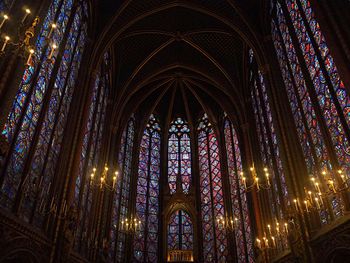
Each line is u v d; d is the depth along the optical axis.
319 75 11.78
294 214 12.84
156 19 20.97
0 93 7.60
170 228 23.58
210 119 27.38
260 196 18.50
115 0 18.58
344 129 10.00
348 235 9.57
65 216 12.36
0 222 8.19
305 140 13.14
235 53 22.56
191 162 26.98
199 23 21.39
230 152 25.08
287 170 13.68
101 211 18.16
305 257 11.85
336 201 10.65
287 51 15.20
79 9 16.00
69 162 13.59
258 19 18.53
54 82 12.36
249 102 21.83
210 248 22.61
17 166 9.56
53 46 6.68
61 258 11.70
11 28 8.32
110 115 21.62
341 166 10.32
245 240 20.75
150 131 28.00
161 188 25.64
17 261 9.66
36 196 10.77
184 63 24.33
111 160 21.20
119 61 22.75
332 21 9.98
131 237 21.98
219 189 24.58
